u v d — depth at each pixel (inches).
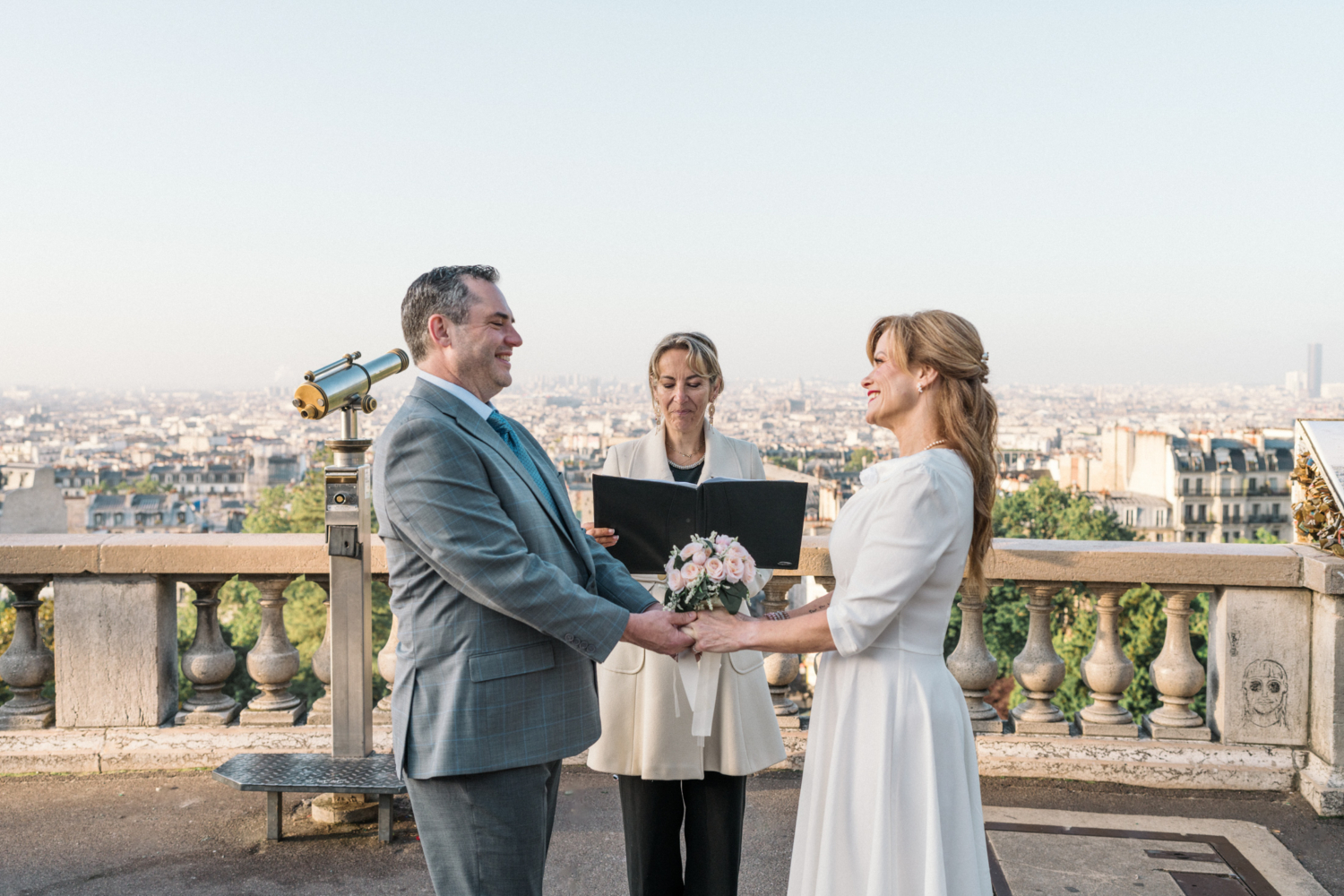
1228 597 144.6
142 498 4618.6
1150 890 114.8
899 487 80.8
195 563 147.8
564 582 83.8
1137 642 1115.9
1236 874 118.5
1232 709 145.2
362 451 130.0
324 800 130.8
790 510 97.0
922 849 80.3
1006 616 1461.6
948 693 83.7
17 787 142.6
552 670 87.5
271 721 152.3
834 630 81.0
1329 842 127.6
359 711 129.5
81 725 150.3
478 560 81.0
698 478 114.5
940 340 84.1
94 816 133.0
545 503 90.1
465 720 83.3
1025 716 153.8
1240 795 141.6
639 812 104.5
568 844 127.4
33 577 148.6
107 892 113.9
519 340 92.4
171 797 138.9
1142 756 145.1
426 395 87.7
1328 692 138.2
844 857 82.4
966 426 84.4
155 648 150.3
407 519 82.3
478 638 84.2
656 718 101.1
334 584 128.4
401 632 87.1
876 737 81.7
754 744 103.4
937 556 80.2
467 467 83.5
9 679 151.3
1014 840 127.2
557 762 96.0
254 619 1520.7
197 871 118.5
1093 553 146.8
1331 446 144.4
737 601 88.2
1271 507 3228.3
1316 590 138.0
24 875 117.4
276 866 119.8
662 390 111.7
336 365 123.3
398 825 129.8
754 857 124.8
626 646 104.0
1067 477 3757.4
